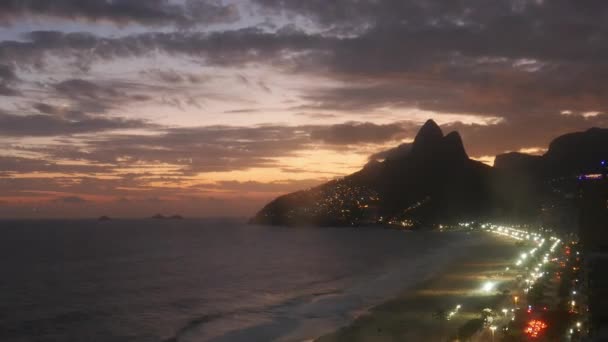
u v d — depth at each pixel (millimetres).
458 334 36906
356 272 92938
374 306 53844
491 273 72625
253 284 79000
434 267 88312
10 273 94625
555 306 40281
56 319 54562
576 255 53625
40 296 69438
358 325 45062
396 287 68688
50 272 96438
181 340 44969
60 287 77438
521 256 84875
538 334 32531
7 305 62688
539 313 37438
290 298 64812
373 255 129750
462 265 85938
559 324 33531
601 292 25984
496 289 57281
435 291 60062
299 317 52125
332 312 53719
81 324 52219
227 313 55812
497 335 35438
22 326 51625
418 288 62719
